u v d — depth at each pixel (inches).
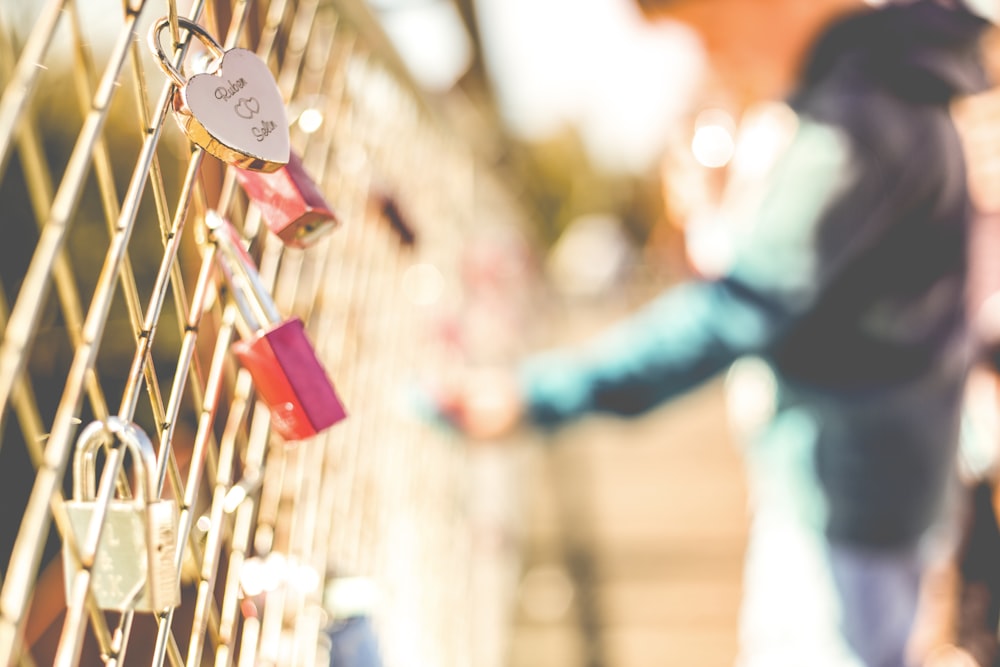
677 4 62.2
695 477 229.6
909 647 65.0
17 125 20.0
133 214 23.2
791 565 62.3
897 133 56.8
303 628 39.3
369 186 60.3
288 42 45.0
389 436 62.9
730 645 136.9
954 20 58.4
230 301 31.0
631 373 59.9
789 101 61.2
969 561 87.7
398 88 72.2
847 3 60.1
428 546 73.0
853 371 58.4
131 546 23.0
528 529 184.4
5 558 51.5
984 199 82.8
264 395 30.5
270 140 26.5
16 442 53.6
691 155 77.5
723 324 58.6
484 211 185.5
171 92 25.5
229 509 33.4
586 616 147.1
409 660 57.4
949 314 60.8
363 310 56.7
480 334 153.1
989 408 84.4
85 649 46.6
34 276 19.9
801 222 56.1
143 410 61.1
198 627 29.1
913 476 60.1
